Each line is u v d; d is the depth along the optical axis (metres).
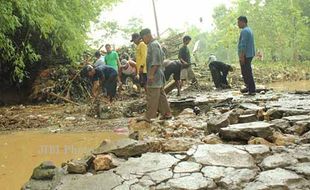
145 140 5.46
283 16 38.09
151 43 7.97
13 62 14.62
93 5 18.09
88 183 4.06
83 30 17.38
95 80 11.49
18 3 12.90
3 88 15.36
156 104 8.12
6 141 7.99
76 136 8.28
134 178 4.12
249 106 8.06
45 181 4.27
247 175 4.03
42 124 9.95
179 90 12.76
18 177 5.60
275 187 3.68
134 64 14.84
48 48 16.19
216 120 6.53
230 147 4.91
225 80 15.59
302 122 6.11
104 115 10.54
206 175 4.08
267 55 39.25
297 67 33.38
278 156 4.52
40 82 15.33
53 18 14.19
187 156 4.66
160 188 3.82
